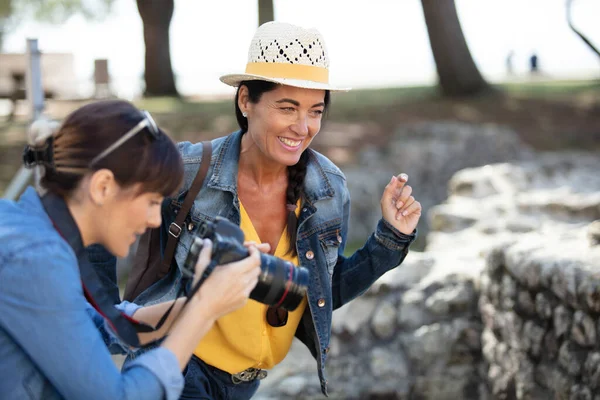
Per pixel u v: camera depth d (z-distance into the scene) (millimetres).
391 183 2725
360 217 13016
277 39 2545
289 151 2590
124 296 2738
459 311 4758
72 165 1803
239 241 2027
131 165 1799
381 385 4719
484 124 16359
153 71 20328
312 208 2709
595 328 3252
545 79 26953
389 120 15977
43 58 14719
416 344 4742
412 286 4949
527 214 6465
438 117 16531
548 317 3689
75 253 1843
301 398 4719
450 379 4688
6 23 22453
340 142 14602
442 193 14211
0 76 14961
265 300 2109
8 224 1746
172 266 2684
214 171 2678
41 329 1694
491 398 4383
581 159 13500
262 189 2725
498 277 4312
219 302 1941
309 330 2746
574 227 5934
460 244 6160
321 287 2703
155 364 1836
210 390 2668
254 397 4695
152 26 20156
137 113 1846
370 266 2811
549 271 3615
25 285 1688
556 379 3566
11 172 11773
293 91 2525
